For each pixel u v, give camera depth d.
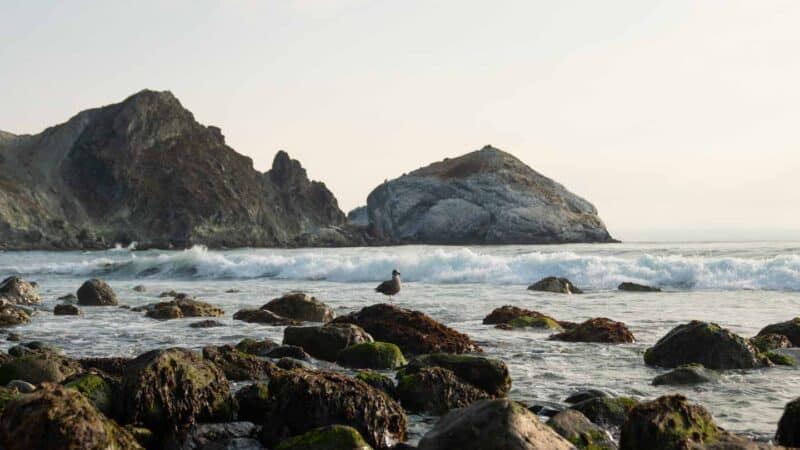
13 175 158.50
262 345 16.28
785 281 31.62
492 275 37.69
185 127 179.88
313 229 179.62
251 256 50.53
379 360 15.09
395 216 175.38
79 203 158.12
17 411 8.09
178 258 50.75
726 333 15.07
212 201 161.62
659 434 8.55
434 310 25.45
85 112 176.88
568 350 17.14
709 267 33.53
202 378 10.54
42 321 23.69
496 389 12.52
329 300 29.73
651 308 25.41
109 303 30.11
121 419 9.99
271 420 9.91
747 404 11.80
